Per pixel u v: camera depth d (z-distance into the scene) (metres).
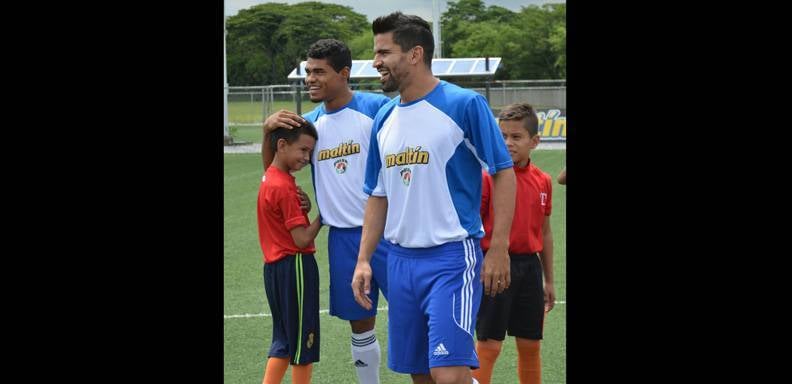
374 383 6.14
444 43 49.53
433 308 4.82
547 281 6.02
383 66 4.88
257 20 51.91
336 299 6.04
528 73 47.91
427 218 4.88
